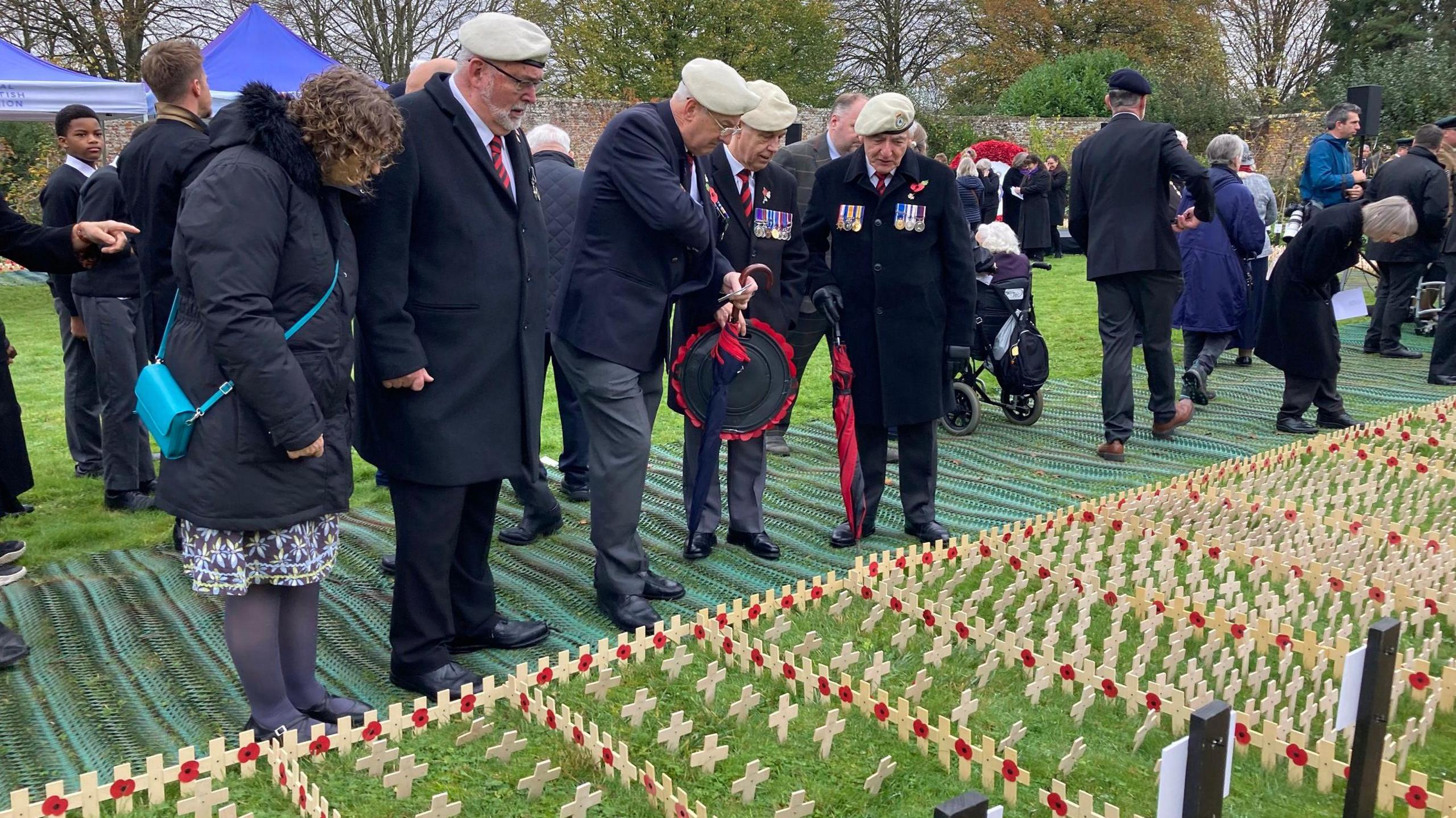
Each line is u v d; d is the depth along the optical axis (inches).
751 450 191.5
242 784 113.5
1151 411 281.3
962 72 1437.0
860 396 195.5
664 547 195.6
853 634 152.4
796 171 230.4
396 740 121.9
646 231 151.4
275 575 115.3
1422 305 423.2
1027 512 219.1
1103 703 132.7
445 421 131.7
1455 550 171.0
